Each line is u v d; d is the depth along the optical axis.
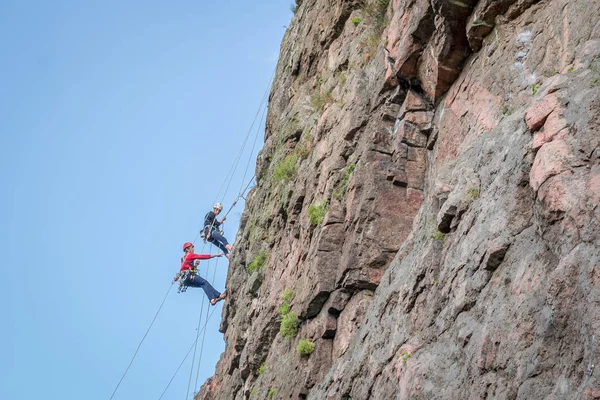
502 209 9.96
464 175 11.30
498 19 12.51
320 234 15.53
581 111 8.81
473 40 12.99
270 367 16.98
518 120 10.90
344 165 16.30
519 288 8.92
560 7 11.30
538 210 8.77
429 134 14.75
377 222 14.41
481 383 8.85
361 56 18.05
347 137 16.34
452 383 9.58
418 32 14.36
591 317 7.48
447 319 10.39
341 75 18.72
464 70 13.50
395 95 15.40
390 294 12.39
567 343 7.88
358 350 12.87
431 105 14.86
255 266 20.50
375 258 14.23
